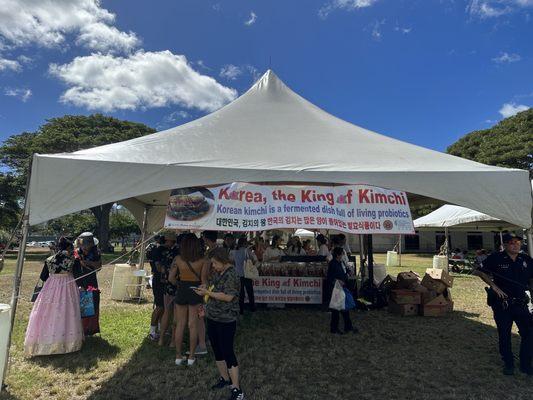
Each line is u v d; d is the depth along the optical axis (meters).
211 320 3.70
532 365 4.66
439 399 3.83
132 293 8.88
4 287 10.75
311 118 7.06
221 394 3.86
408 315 7.57
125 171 4.34
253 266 7.68
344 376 4.40
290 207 4.65
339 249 6.26
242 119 6.68
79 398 3.77
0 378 3.64
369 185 4.79
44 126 31.47
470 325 6.81
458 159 5.97
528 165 24.98
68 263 5.09
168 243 5.56
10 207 29.53
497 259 4.50
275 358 4.98
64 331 4.91
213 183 4.57
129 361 4.75
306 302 8.17
